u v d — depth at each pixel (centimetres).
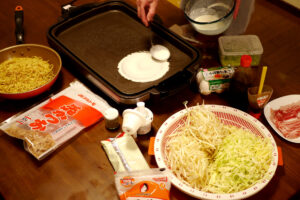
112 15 174
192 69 135
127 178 104
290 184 111
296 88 143
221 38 150
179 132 121
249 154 110
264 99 126
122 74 143
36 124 127
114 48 156
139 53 153
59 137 125
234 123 125
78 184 114
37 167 119
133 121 113
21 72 144
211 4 152
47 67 148
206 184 109
